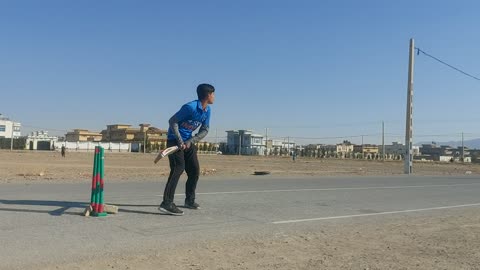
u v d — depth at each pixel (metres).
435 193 15.87
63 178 17.92
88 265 5.73
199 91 9.20
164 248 6.61
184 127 9.14
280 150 158.50
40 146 125.75
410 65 29.86
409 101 29.89
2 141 122.44
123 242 6.82
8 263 5.67
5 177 18.44
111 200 10.71
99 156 8.65
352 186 17.06
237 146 157.62
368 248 7.14
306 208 10.88
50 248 6.36
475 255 6.86
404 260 6.49
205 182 16.89
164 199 9.02
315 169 41.84
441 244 7.54
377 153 176.12
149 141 165.00
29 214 8.57
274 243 7.20
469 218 10.38
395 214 10.62
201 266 5.88
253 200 11.77
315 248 7.02
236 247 6.86
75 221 8.08
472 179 24.59
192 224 8.28
